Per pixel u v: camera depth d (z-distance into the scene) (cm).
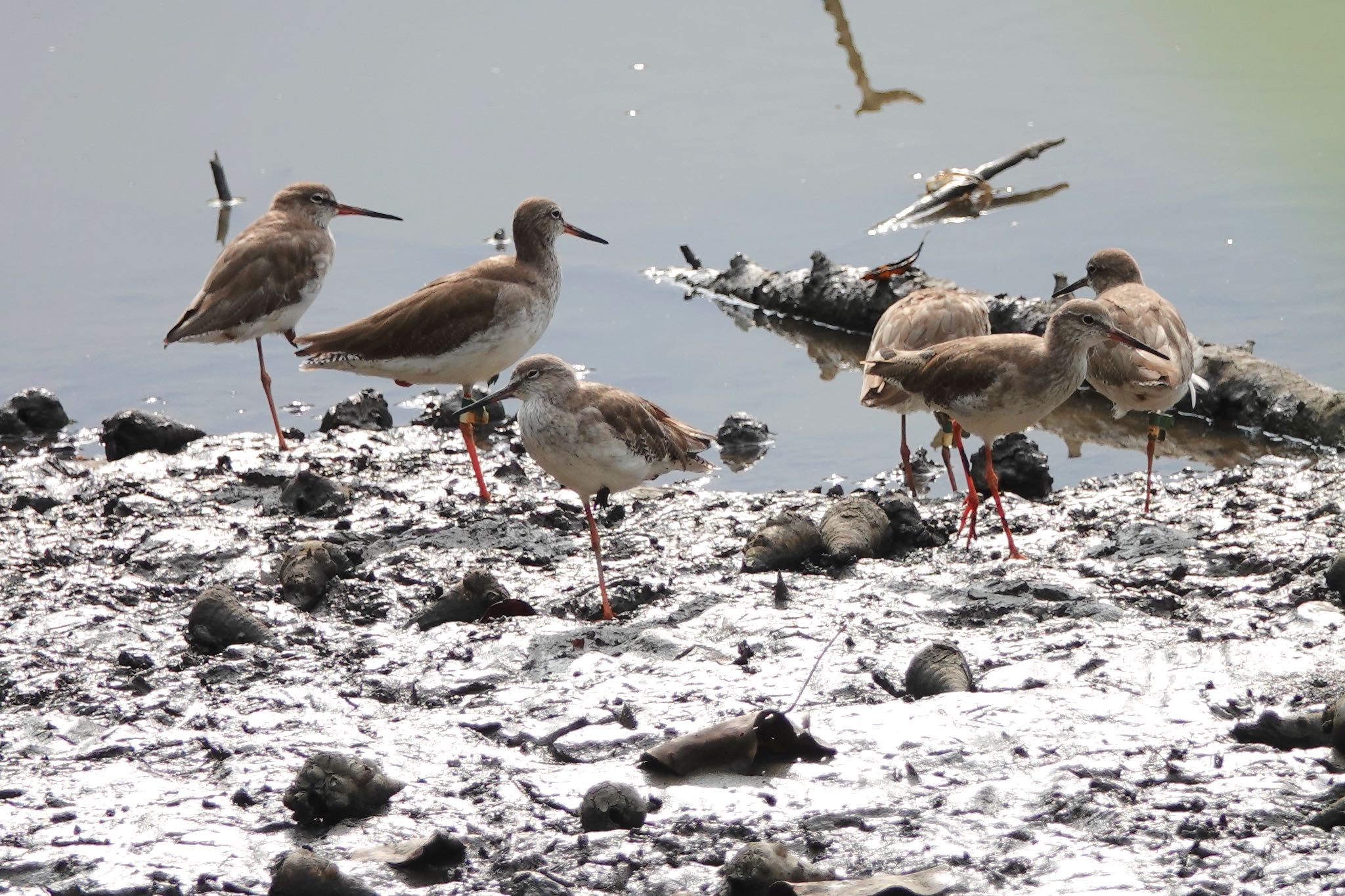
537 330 1691
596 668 1112
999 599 1219
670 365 2097
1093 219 2348
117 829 888
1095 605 1193
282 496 1559
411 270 2300
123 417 1773
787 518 1363
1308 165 2450
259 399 2036
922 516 1505
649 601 1278
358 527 1482
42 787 946
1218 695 1005
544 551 1418
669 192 2559
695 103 2867
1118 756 920
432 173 2620
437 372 1655
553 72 3011
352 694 1101
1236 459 1770
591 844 859
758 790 910
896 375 1453
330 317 2158
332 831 884
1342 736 908
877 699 1044
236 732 1024
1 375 2053
